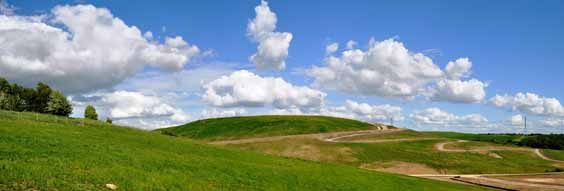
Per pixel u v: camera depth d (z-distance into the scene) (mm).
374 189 49156
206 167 42719
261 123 199625
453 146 156750
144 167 36500
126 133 65625
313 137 165000
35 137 41188
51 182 25922
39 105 131375
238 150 69688
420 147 150250
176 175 36000
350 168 69438
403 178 64875
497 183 86688
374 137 173500
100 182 28406
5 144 35094
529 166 126438
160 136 72688
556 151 162500
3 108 120250
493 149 154125
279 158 66625
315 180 47312
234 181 38938
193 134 191500
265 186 39469
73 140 43562
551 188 81250
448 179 93938
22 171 26891
